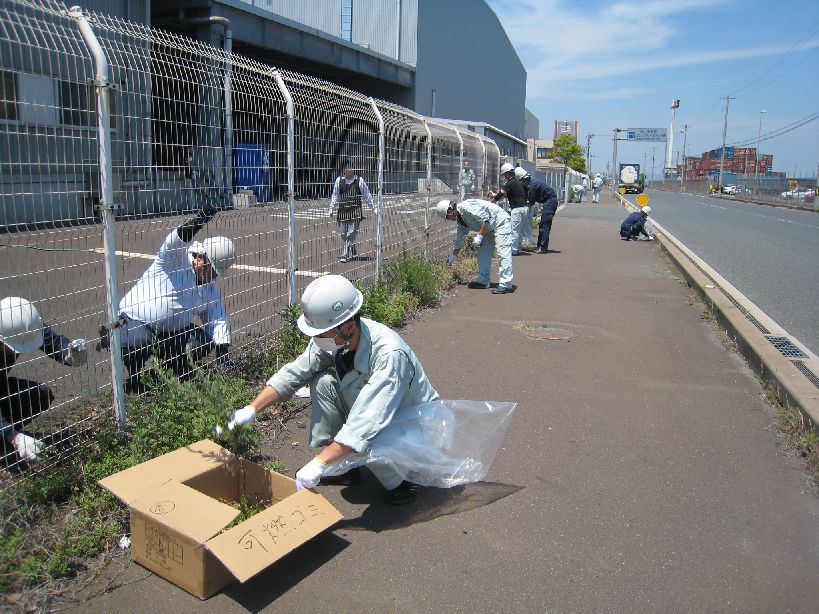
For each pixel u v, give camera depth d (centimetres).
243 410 347
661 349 633
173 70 402
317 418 355
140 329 421
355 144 673
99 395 407
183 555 268
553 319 744
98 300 663
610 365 577
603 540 315
